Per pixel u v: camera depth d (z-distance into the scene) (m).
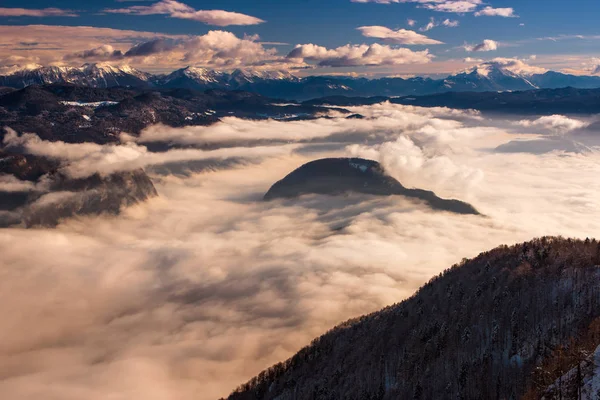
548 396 148.25
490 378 186.12
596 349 154.00
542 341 190.50
